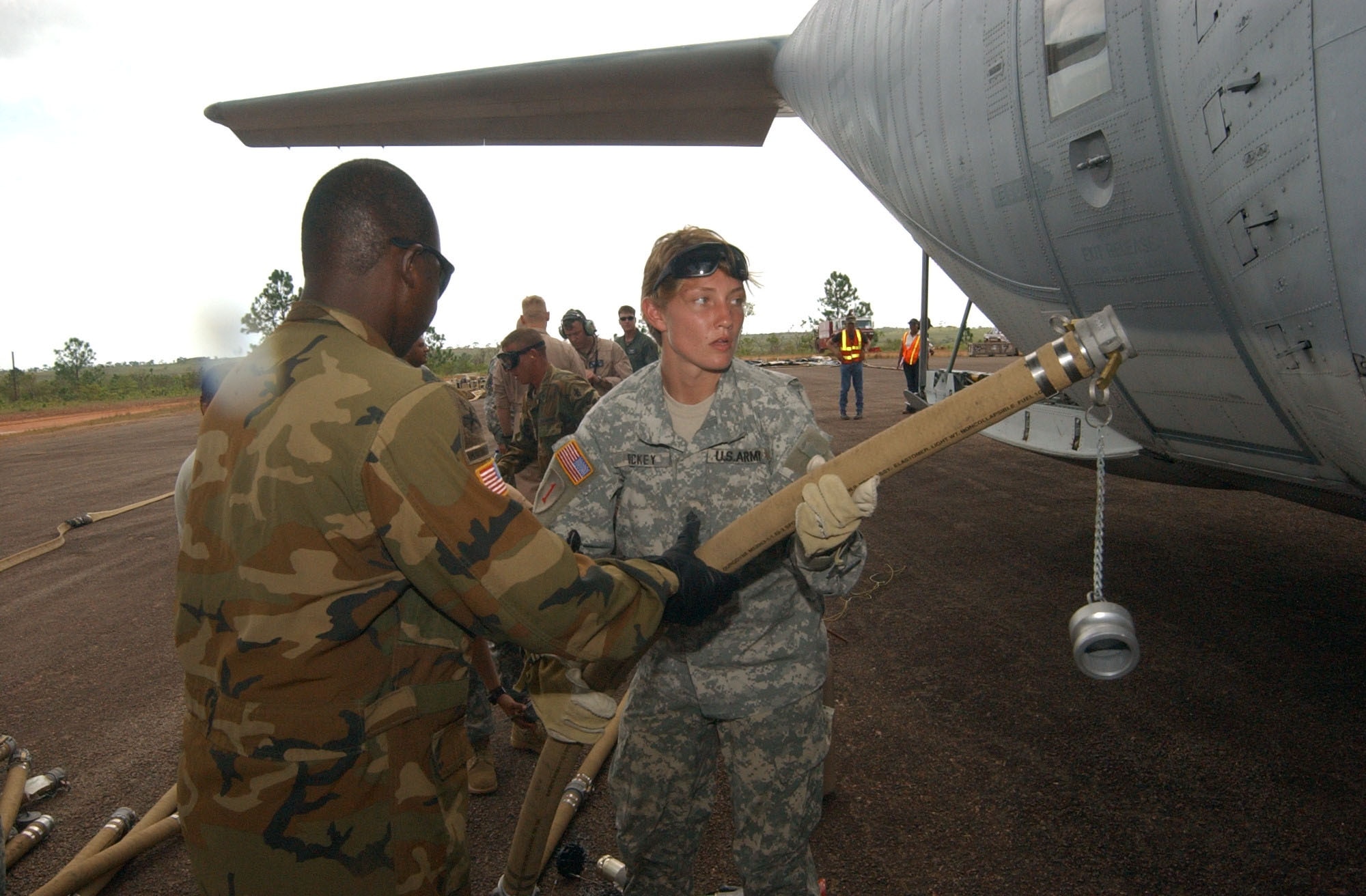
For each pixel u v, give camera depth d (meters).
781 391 1.69
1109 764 2.69
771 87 7.12
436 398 1.15
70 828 2.70
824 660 1.71
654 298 1.65
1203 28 2.13
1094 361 1.28
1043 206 3.04
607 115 7.79
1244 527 5.39
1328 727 2.83
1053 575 4.62
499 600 1.12
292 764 1.10
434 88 7.12
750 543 1.46
